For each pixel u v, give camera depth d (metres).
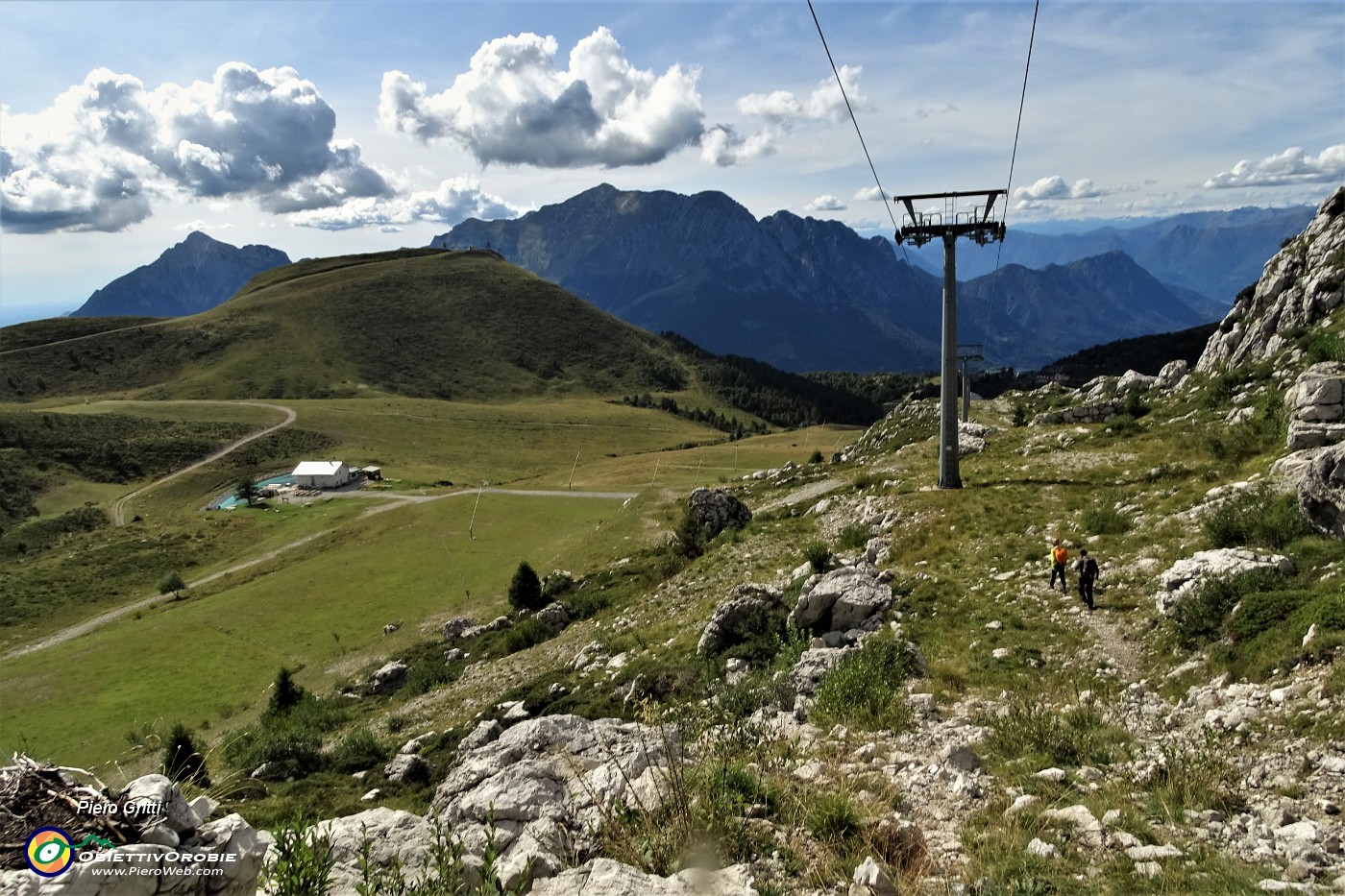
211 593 90.19
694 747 10.05
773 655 22.31
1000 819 8.10
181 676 59.56
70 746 48.66
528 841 6.79
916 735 11.50
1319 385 25.02
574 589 53.59
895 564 28.92
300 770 26.20
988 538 28.11
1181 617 15.77
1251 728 10.43
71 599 103.62
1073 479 33.50
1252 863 6.79
